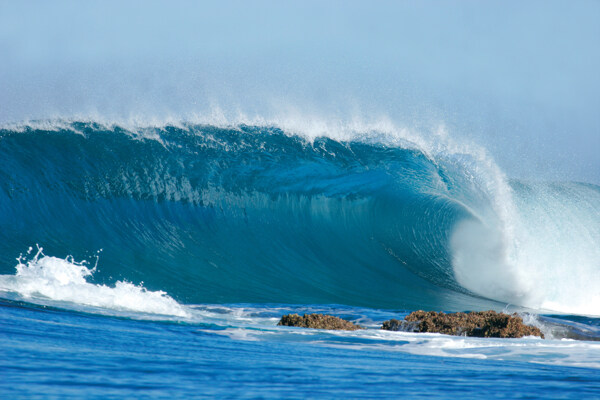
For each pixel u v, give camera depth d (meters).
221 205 62.88
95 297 29.83
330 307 46.16
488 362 20.23
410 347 23.84
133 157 63.28
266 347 21.02
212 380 13.85
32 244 53.91
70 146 62.94
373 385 14.38
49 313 23.59
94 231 57.34
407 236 61.53
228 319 31.80
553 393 14.04
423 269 58.31
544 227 62.56
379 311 44.69
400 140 71.81
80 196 59.59
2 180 58.84
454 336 29.28
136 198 60.97
